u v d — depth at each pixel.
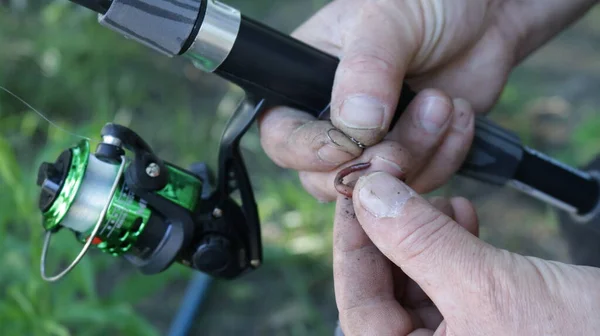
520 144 0.35
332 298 0.53
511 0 0.39
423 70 0.37
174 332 0.50
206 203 0.31
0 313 0.43
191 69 0.76
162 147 0.65
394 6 0.33
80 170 0.29
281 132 0.32
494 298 0.25
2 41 0.70
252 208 0.32
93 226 0.30
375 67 0.30
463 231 0.26
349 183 0.30
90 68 0.70
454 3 0.35
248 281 0.54
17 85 0.68
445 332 0.26
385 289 0.29
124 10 0.28
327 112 0.32
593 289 0.25
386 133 0.31
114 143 0.29
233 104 0.70
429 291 0.26
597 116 0.60
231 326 0.51
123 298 0.47
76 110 0.69
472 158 0.34
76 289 0.47
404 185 0.27
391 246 0.26
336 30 0.37
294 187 0.57
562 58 0.78
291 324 0.51
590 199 0.36
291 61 0.31
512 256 0.25
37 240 0.44
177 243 0.30
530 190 0.36
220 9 0.29
